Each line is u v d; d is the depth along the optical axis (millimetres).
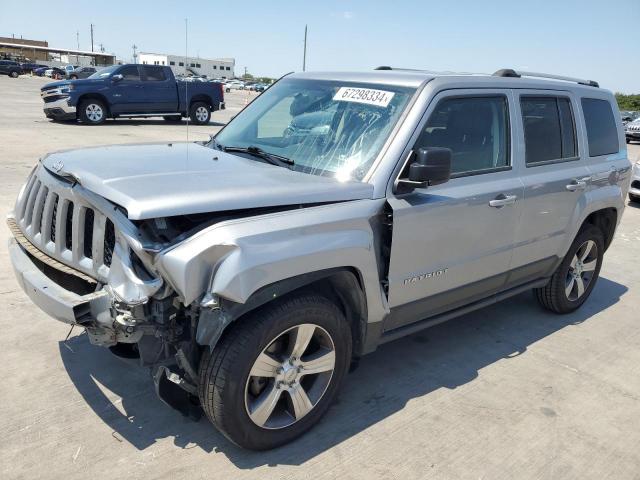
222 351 2611
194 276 2385
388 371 3854
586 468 3008
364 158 3240
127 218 2543
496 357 4180
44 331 3963
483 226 3697
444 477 2846
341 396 3496
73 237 2850
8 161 9906
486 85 3791
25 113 19781
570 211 4492
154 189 2627
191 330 2621
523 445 3152
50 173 3182
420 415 3354
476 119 3697
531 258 4285
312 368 2951
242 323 2650
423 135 3338
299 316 2760
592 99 4883
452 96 3512
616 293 5832
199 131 17625
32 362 3559
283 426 2926
